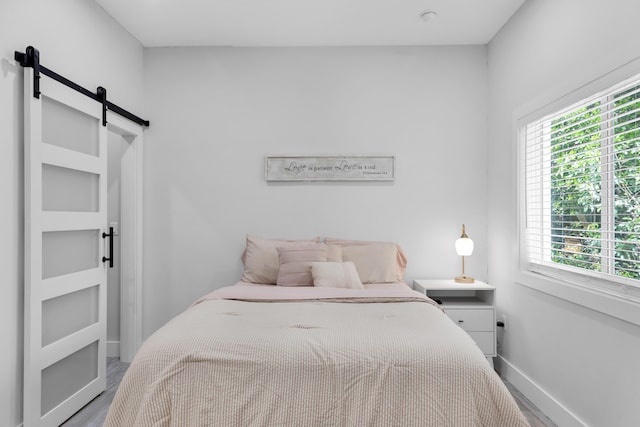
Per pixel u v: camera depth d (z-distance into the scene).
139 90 3.44
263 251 3.20
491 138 3.38
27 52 2.04
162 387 1.53
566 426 2.23
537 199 2.72
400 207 3.48
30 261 2.05
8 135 1.98
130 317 3.39
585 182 2.22
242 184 3.50
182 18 3.02
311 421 1.50
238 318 1.99
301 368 1.56
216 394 1.53
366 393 1.53
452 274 3.47
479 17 3.01
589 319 2.07
